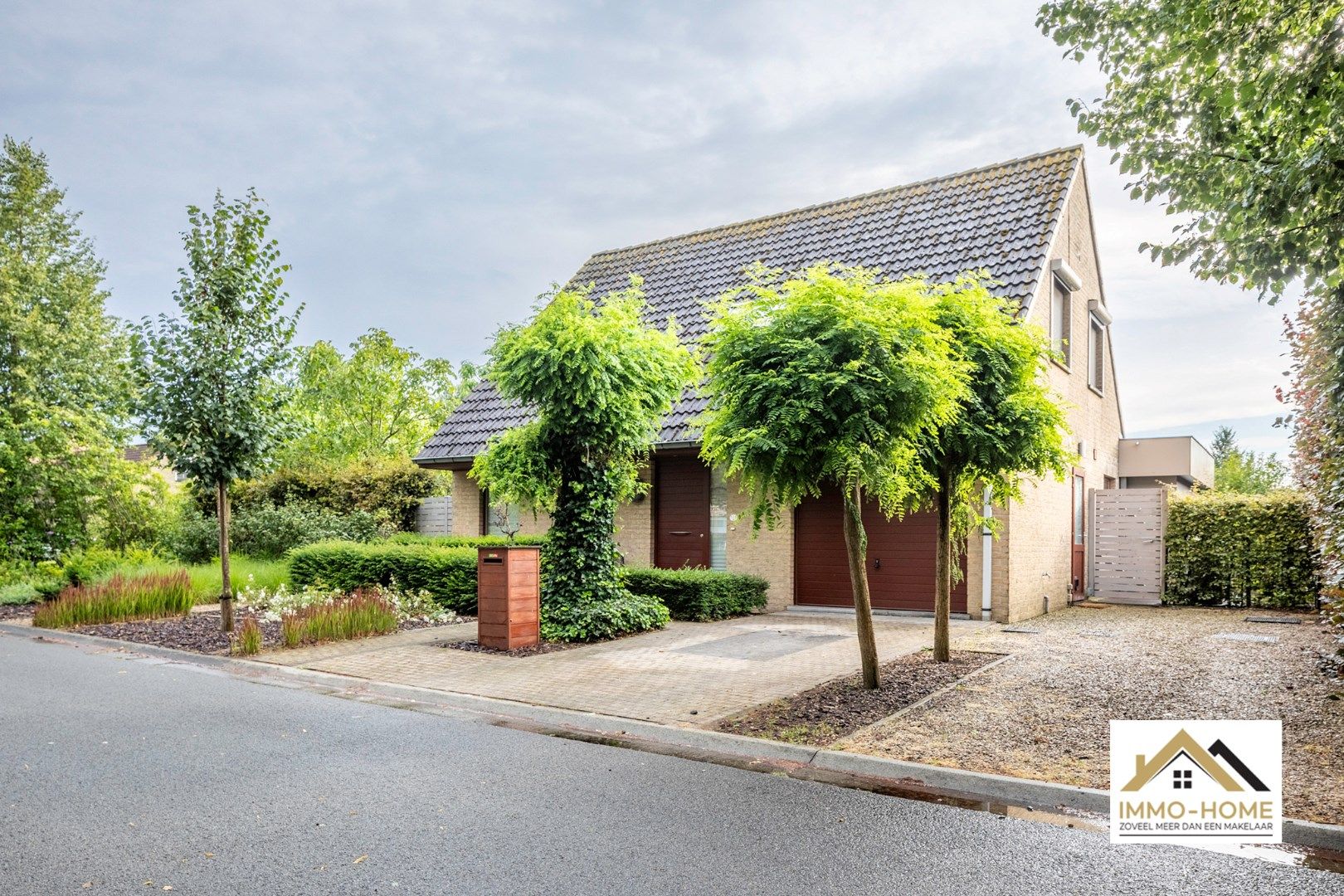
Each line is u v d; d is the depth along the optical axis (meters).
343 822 4.53
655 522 15.95
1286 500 14.64
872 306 6.82
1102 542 16.38
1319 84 5.62
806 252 16.61
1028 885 3.73
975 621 12.49
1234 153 6.86
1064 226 14.83
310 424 13.07
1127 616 13.43
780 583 14.20
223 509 11.75
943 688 7.59
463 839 4.28
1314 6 5.96
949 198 15.80
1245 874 3.87
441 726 6.82
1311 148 5.86
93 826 4.46
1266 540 14.74
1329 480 8.66
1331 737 5.82
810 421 6.56
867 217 16.66
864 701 7.15
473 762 5.75
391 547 15.51
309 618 10.89
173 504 22.17
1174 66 7.48
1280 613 13.91
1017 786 5.03
